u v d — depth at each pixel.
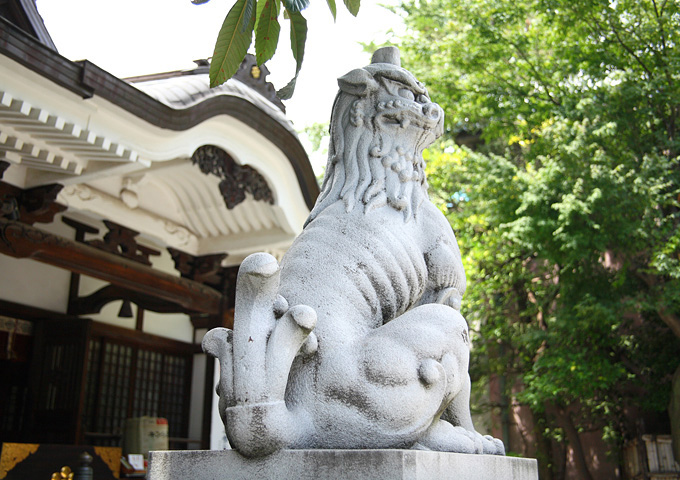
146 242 11.27
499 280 13.47
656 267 9.83
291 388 2.40
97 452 8.35
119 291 10.16
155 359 12.10
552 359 10.98
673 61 10.31
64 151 7.25
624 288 11.25
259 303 2.33
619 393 13.28
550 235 10.74
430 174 13.69
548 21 11.38
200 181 9.53
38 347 9.83
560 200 10.79
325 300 2.54
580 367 10.59
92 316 11.00
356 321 2.55
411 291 2.77
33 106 6.30
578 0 10.87
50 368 9.70
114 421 11.12
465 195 13.77
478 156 11.93
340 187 2.96
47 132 6.73
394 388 2.33
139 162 7.26
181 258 10.17
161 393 12.09
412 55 13.59
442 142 14.98
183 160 8.12
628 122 10.70
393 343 2.40
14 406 9.84
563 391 11.90
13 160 7.12
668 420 13.41
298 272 2.64
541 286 13.37
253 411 2.21
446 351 2.47
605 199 9.92
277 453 2.25
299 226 9.59
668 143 10.48
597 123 10.46
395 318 2.63
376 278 2.64
